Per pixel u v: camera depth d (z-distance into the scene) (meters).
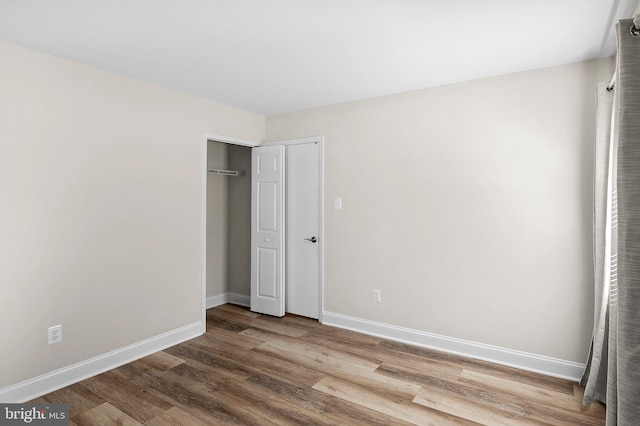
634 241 1.44
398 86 3.26
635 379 1.42
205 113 3.67
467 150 3.11
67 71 2.65
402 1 1.89
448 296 3.21
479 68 2.83
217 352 3.20
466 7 1.95
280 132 4.28
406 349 3.26
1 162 2.32
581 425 2.15
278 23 2.13
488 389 2.56
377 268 3.58
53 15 2.02
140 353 3.10
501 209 2.97
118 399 2.43
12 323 2.37
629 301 1.45
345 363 2.98
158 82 3.16
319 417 2.23
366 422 2.18
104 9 1.96
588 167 2.66
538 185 2.83
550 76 2.78
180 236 3.44
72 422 2.17
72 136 2.67
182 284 3.46
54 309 2.57
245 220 4.77
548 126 2.79
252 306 4.40
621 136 1.49
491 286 3.02
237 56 2.61
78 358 2.70
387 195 3.52
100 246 2.83
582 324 2.69
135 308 3.07
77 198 2.70
